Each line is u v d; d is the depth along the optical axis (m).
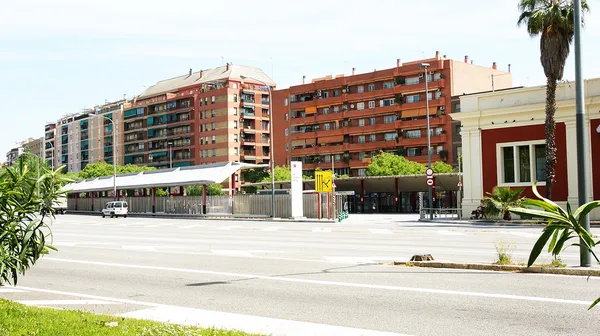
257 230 31.20
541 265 12.03
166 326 7.07
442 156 87.94
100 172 112.44
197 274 12.84
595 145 34.00
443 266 12.91
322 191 45.91
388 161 82.56
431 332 7.11
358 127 97.62
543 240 3.19
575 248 17.38
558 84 35.56
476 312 8.22
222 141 115.56
